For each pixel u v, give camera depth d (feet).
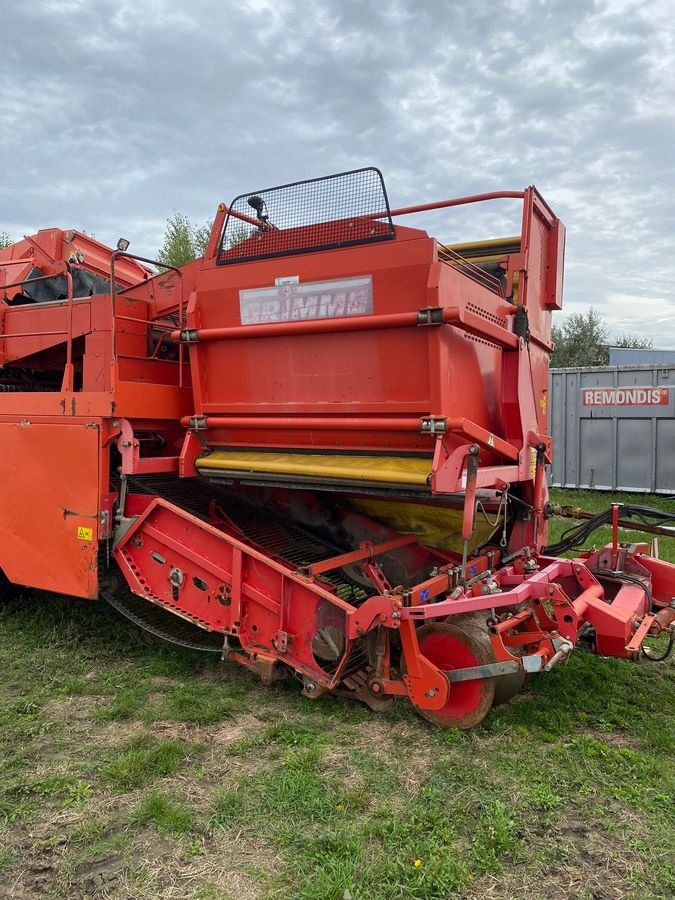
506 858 8.79
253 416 13.84
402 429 11.93
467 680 11.93
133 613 15.78
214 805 9.83
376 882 8.29
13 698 13.42
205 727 12.40
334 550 15.88
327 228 12.67
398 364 11.94
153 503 14.42
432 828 9.34
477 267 15.21
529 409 14.96
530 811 9.80
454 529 14.92
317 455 13.33
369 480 12.27
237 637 13.56
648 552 16.42
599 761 11.21
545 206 16.19
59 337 16.30
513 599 11.66
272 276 13.16
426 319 11.23
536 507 15.66
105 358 15.03
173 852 8.86
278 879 8.35
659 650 17.06
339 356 12.55
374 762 11.11
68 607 18.48
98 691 13.82
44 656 15.46
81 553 14.92
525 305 15.20
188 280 15.85
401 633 12.21
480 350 13.20
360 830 9.29
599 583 14.40
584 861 8.73
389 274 11.79
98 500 14.61
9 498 16.06
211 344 14.15
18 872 8.45
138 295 16.88
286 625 13.06
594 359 127.34
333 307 12.48
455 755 11.34
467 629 12.19
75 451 14.90
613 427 44.06
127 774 10.56
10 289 18.83
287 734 11.95
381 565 16.01
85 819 9.50
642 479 43.27
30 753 11.32
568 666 15.60
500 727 12.32
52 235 19.74
